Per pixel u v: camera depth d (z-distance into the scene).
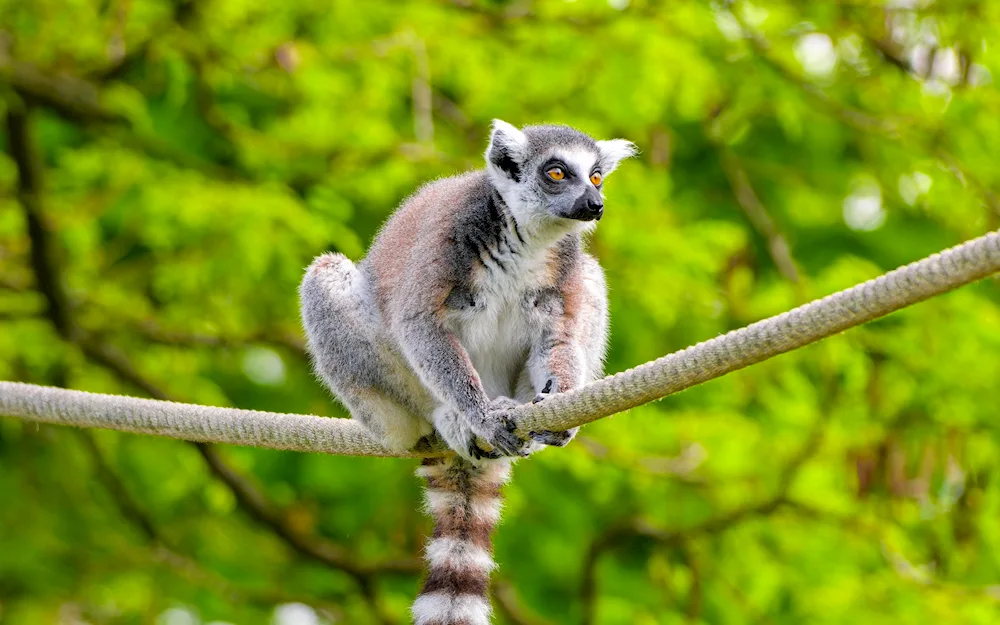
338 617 14.47
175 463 14.41
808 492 13.16
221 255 12.94
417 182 12.95
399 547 14.57
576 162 8.37
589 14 13.32
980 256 5.17
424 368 7.73
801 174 14.89
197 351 14.33
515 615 13.91
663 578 13.93
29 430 14.48
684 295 13.21
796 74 13.73
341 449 8.04
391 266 8.29
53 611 14.55
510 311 8.21
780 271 14.19
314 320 8.44
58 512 14.82
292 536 14.00
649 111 13.09
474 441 7.70
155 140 13.30
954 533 13.43
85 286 13.92
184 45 12.91
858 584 12.96
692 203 14.95
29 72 13.00
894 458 13.10
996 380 12.97
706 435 13.35
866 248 15.34
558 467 13.56
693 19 13.24
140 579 14.21
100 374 14.05
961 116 13.66
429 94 12.99
